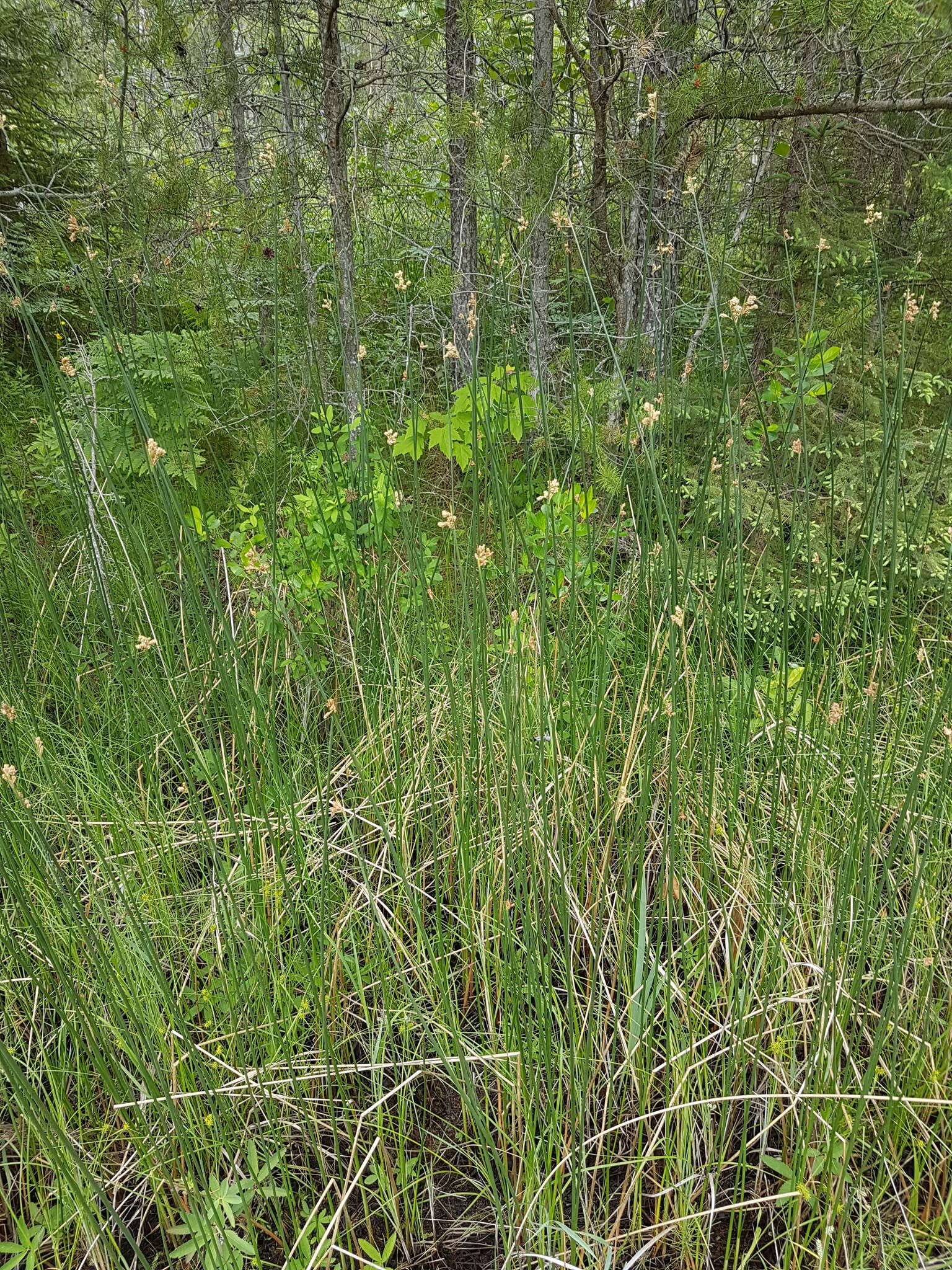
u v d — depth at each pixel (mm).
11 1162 1868
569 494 2898
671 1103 1771
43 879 2068
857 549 2814
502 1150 1854
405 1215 1815
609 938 2266
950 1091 1895
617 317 4012
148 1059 1932
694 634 2627
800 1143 1716
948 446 3621
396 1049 2092
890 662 2742
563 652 2703
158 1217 1864
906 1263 1670
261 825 2330
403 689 2818
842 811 2355
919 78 3330
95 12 3832
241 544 3176
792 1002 2002
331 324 3697
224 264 3752
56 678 3121
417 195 6109
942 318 3930
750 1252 1667
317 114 4145
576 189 3811
